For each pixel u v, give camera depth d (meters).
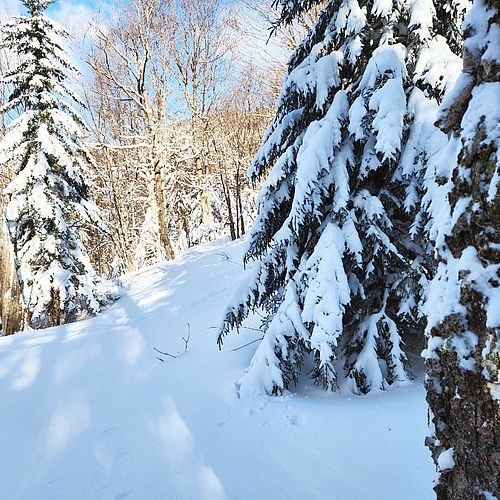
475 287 1.35
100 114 22.31
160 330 8.09
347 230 4.29
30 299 10.78
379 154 4.15
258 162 5.25
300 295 4.67
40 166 10.58
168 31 20.72
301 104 4.87
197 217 26.92
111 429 4.21
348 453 3.23
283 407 4.15
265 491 2.97
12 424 4.41
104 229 12.34
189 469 3.37
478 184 1.38
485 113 1.38
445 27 4.34
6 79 10.76
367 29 4.38
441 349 1.48
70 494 3.23
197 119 21.98
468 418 1.35
